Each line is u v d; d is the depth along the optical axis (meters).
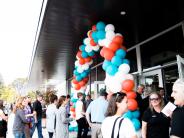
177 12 5.03
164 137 2.99
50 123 6.02
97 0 4.34
